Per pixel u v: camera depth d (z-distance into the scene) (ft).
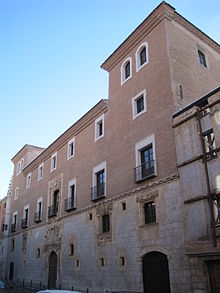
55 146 112.68
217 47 82.74
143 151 66.69
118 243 65.98
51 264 97.66
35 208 120.16
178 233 51.55
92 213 79.36
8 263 138.00
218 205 46.16
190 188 51.26
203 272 45.57
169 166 56.95
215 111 50.08
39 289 92.43
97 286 69.72
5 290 91.15
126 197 66.80
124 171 69.92
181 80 64.85
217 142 48.47
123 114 75.77
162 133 60.90
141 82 71.97
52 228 100.99
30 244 117.29
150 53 71.67
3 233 148.66
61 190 101.30
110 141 78.95
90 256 75.41
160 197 57.21
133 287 58.75
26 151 150.30
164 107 62.39
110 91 84.12
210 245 45.21
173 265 50.98
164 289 52.29
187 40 72.79
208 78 73.05
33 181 129.90
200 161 50.67
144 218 61.00
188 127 54.85
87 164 88.17
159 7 70.59
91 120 91.56
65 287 83.82
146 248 57.72
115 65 84.94
